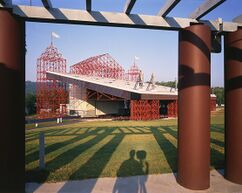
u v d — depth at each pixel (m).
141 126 20.75
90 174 6.03
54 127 21.19
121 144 10.70
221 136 13.27
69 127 20.66
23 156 4.68
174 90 35.12
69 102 42.88
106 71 46.47
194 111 5.11
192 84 5.11
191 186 5.11
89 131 16.69
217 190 5.11
